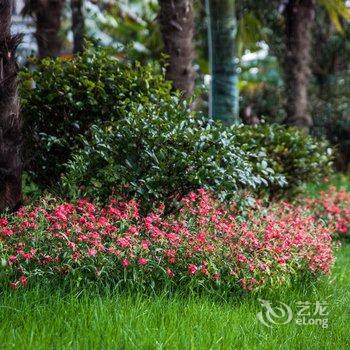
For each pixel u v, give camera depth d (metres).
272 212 9.99
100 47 9.94
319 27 22.64
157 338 5.37
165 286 6.78
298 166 11.87
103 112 9.51
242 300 7.24
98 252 6.69
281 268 7.43
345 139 22.50
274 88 22.38
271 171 8.98
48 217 7.04
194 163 8.09
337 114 22.41
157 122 8.17
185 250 7.10
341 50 22.72
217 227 7.62
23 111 9.36
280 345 5.72
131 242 6.89
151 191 7.97
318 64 22.84
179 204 8.39
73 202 7.91
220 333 5.73
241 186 10.69
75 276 6.57
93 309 5.88
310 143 12.34
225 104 11.55
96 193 8.31
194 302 6.50
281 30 20.91
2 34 7.72
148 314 5.92
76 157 8.13
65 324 5.53
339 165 22.38
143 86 9.58
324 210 12.29
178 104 9.09
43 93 9.41
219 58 11.52
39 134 9.27
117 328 5.43
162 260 6.98
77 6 16.77
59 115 9.54
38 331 5.33
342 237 12.62
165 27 11.37
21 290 6.29
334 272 9.50
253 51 21.78
